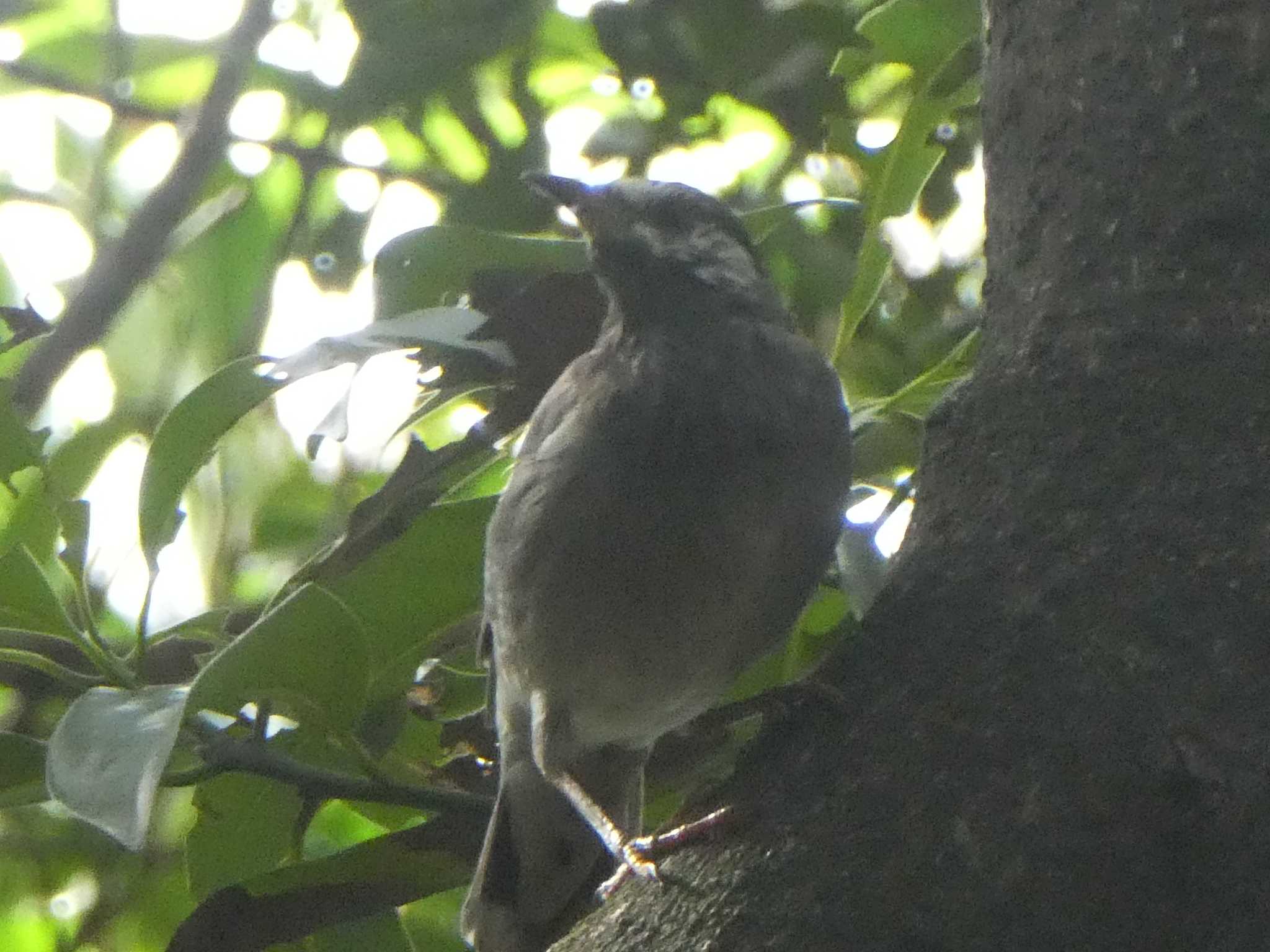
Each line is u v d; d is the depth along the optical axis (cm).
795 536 644
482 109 1059
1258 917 433
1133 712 458
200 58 1149
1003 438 524
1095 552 487
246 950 644
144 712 571
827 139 808
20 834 943
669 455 632
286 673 606
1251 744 450
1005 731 466
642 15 952
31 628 633
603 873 721
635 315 681
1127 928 434
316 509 1087
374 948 684
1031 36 582
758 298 697
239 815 686
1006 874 443
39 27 1165
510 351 653
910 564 522
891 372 889
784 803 483
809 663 709
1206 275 523
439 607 656
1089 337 526
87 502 643
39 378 976
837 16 929
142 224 1010
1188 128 543
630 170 988
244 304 1080
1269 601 468
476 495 779
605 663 661
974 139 901
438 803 661
